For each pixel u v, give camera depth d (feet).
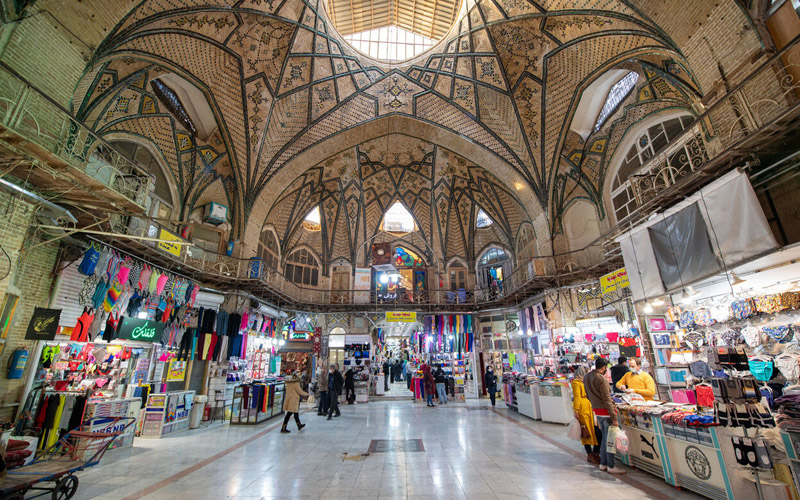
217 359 34.37
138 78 27.76
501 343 51.57
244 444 22.38
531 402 31.04
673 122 28.02
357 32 42.63
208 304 36.19
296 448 21.18
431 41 43.06
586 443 17.13
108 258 23.68
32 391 20.03
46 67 17.56
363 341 51.75
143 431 24.80
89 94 23.84
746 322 17.78
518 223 48.57
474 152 42.70
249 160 38.09
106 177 22.79
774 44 17.15
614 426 15.38
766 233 14.90
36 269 20.72
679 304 21.86
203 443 22.77
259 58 34.30
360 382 45.96
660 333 24.39
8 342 18.98
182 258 32.48
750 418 10.87
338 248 56.13
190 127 35.01
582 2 26.61
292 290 51.08
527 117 37.52
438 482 14.87
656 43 24.06
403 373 74.18
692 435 12.91
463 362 52.90
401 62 40.11
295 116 39.37
